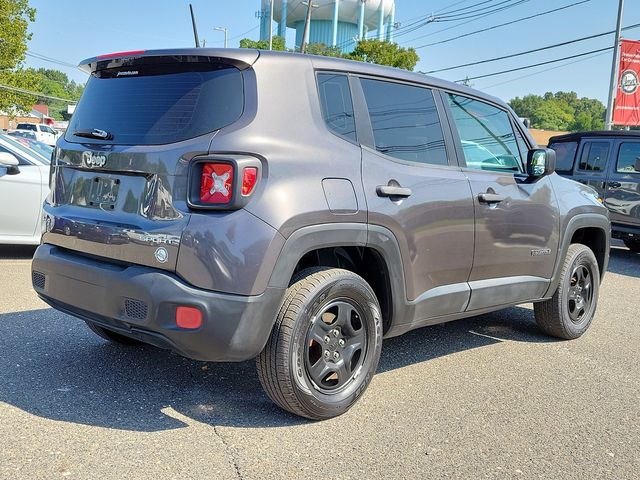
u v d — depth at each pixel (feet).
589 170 39.24
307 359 11.41
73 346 15.34
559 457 11.10
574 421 12.67
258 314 10.50
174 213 10.49
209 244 10.22
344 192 11.57
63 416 11.49
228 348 10.44
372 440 11.28
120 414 11.74
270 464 10.21
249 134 10.63
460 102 15.07
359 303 12.14
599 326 20.58
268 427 11.55
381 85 13.20
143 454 10.28
